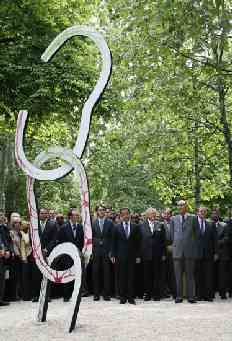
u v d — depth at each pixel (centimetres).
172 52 1484
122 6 1500
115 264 1356
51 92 1794
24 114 992
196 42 1378
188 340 796
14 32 1869
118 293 1352
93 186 3164
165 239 1367
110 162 3120
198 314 1058
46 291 969
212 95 1858
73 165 937
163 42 1424
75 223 1365
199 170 2070
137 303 1267
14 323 961
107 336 831
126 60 1628
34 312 1108
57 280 936
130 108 1805
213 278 1331
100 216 1371
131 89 1792
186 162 2052
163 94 1669
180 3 1341
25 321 979
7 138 2622
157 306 1198
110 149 2991
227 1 1451
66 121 1955
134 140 1894
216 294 1484
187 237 1283
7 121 2047
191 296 1273
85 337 827
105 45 952
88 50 2025
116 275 1362
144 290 1388
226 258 1359
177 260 1284
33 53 1838
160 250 1336
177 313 1073
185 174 2108
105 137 2033
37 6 1888
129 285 1254
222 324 933
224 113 1738
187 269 1274
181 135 1894
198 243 1288
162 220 1502
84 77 1855
